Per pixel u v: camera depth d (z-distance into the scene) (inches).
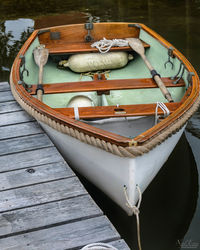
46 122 111.0
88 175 113.4
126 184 96.4
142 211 115.6
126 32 186.2
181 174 130.3
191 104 108.5
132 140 88.2
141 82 136.9
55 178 104.4
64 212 92.1
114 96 144.1
